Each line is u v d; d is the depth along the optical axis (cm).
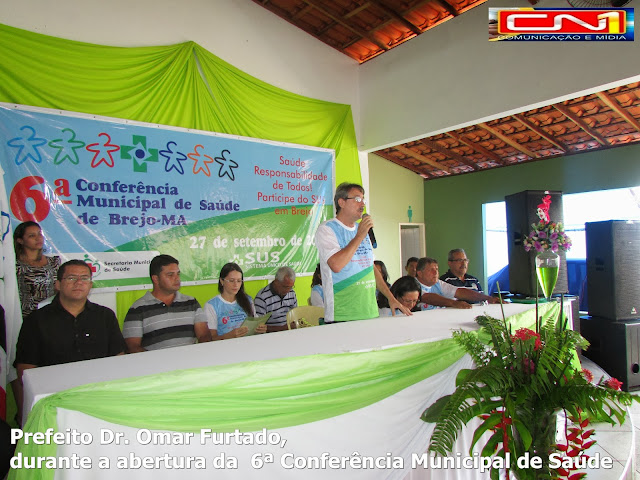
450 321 148
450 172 758
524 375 103
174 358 99
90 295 288
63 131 282
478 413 100
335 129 442
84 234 287
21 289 251
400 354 114
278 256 385
